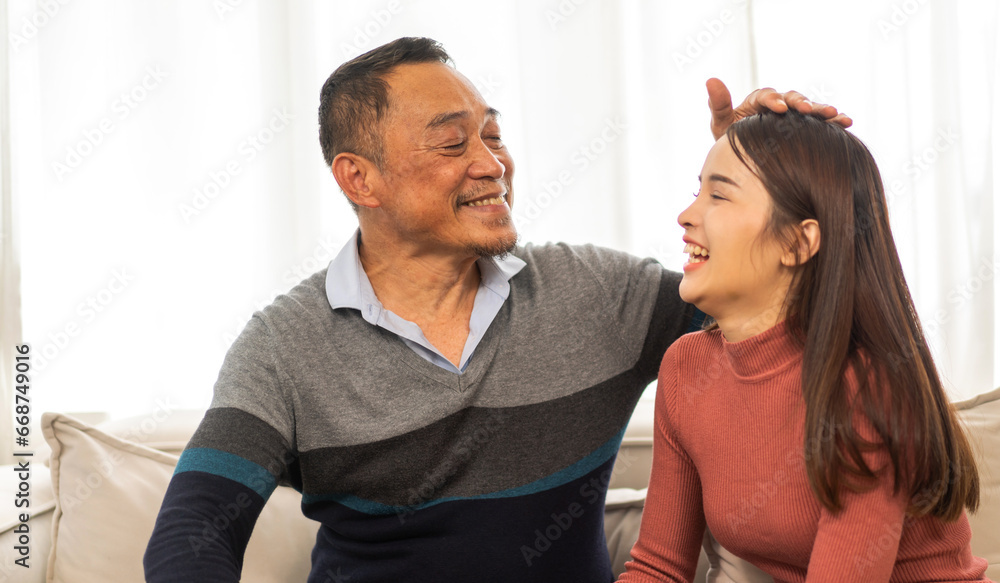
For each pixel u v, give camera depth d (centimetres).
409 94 105
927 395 81
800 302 86
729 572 115
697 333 101
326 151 116
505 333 110
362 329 108
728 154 88
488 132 114
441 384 105
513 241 108
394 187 106
